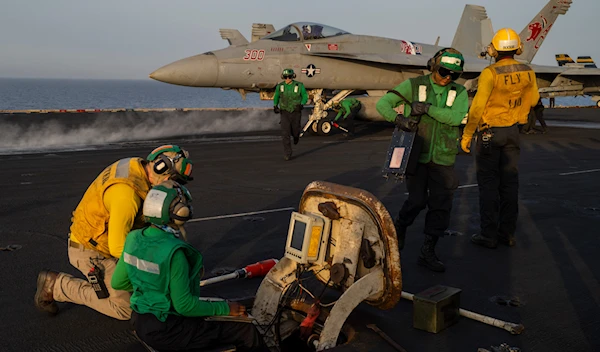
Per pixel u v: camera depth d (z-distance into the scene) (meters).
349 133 17.47
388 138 16.67
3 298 4.07
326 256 3.39
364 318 3.75
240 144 14.45
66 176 9.32
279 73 16.22
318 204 3.43
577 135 17.62
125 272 2.88
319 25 17.31
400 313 3.87
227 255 5.16
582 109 32.28
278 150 13.30
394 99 4.53
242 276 4.39
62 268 4.73
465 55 22.41
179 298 2.63
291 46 16.53
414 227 6.36
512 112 5.32
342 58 16.69
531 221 6.63
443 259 5.17
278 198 7.74
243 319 2.97
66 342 3.38
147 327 2.74
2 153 12.16
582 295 4.25
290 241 3.27
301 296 3.67
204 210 6.99
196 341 2.80
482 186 5.53
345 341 3.54
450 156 4.63
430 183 4.75
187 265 2.66
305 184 8.84
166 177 3.18
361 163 11.30
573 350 3.32
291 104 11.18
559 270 4.86
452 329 3.61
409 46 18.98
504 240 5.63
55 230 5.97
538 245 5.64
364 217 3.18
